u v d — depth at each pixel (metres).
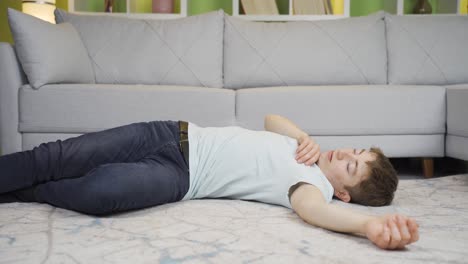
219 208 1.44
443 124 2.35
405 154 2.36
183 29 2.80
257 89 2.40
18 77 2.25
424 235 1.18
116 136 1.53
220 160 1.52
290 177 1.38
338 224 1.15
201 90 2.32
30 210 1.39
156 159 1.50
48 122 2.24
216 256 0.99
